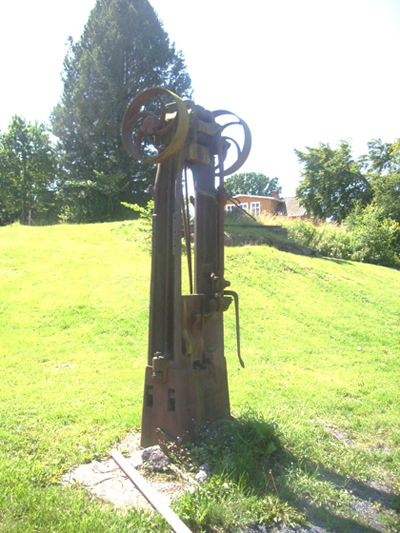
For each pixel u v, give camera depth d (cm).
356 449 377
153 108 2378
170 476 312
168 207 368
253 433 353
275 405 478
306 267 1259
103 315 756
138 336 697
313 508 284
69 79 2470
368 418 457
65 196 2506
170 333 362
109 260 1033
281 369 622
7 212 3209
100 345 651
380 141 3572
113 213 2373
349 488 316
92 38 2431
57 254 1050
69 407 447
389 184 3138
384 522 275
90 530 237
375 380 592
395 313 1029
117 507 271
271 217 1889
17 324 699
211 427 366
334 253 1822
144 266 1008
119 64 2364
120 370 568
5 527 235
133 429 405
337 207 3666
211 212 406
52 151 2650
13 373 539
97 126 2314
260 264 1165
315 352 720
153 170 2409
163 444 342
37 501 261
